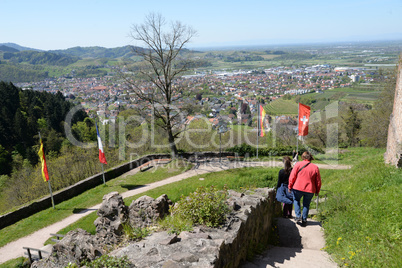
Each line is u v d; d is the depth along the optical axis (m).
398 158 11.84
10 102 73.50
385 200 7.85
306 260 5.76
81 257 6.81
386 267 4.85
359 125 40.97
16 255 13.57
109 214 8.47
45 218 17.27
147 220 8.06
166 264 3.80
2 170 60.53
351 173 16.02
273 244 7.20
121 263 4.16
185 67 26.38
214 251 4.16
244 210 6.00
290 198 8.15
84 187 21.64
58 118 74.12
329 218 7.93
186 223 5.43
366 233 6.38
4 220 16.73
